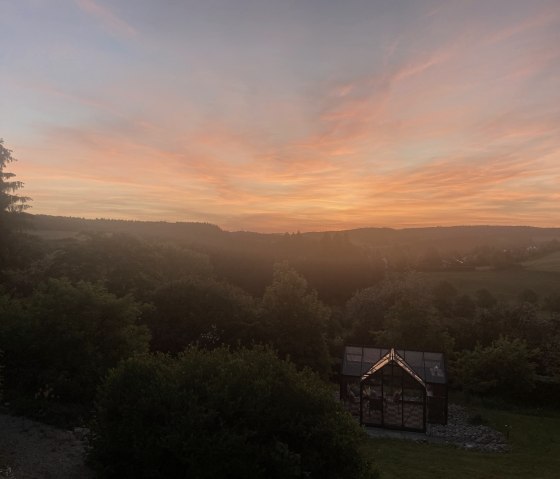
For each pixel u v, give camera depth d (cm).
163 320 2025
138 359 824
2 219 2764
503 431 1797
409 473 1223
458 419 1956
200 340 1967
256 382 752
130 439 717
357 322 3550
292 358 1995
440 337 2605
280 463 676
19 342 1125
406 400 1809
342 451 738
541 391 2320
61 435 915
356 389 1975
